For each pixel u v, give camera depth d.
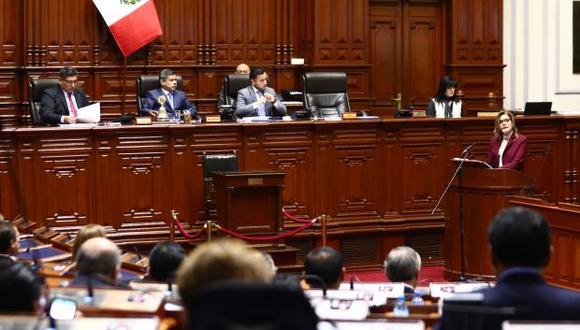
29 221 9.23
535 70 15.84
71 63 13.73
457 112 12.33
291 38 14.79
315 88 12.17
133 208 9.83
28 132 9.48
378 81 15.42
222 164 9.83
